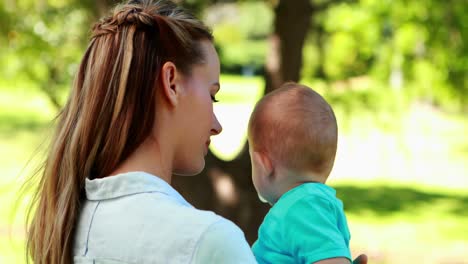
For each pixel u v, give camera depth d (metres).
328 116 2.29
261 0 8.59
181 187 6.28
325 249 2.05
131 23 1.70
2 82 9.05
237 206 6.40
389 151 20.50
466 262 11.75
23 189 1.89
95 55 1.71
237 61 44.75
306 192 2.17
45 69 8.45
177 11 1.78
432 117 26.92
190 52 1.72
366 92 7.92
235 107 31.75
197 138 1.75
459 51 7.88
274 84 6.84
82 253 1.67
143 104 1.67
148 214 1.58
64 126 1.76
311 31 8.13
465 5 7.81
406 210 15.33
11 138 21.69
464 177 18.80
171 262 1.52
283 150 2.26
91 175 1.72
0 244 11.00
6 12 8.21
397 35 8.02
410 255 12.12
